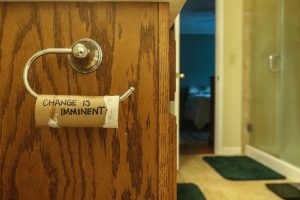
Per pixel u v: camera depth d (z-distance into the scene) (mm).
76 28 649
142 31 653
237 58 3316
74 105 585
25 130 655
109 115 592
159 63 656
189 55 7730
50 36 650
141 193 668
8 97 652
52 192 660
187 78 7727
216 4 3314
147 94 658
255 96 3199
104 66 653
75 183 662
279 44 2684
